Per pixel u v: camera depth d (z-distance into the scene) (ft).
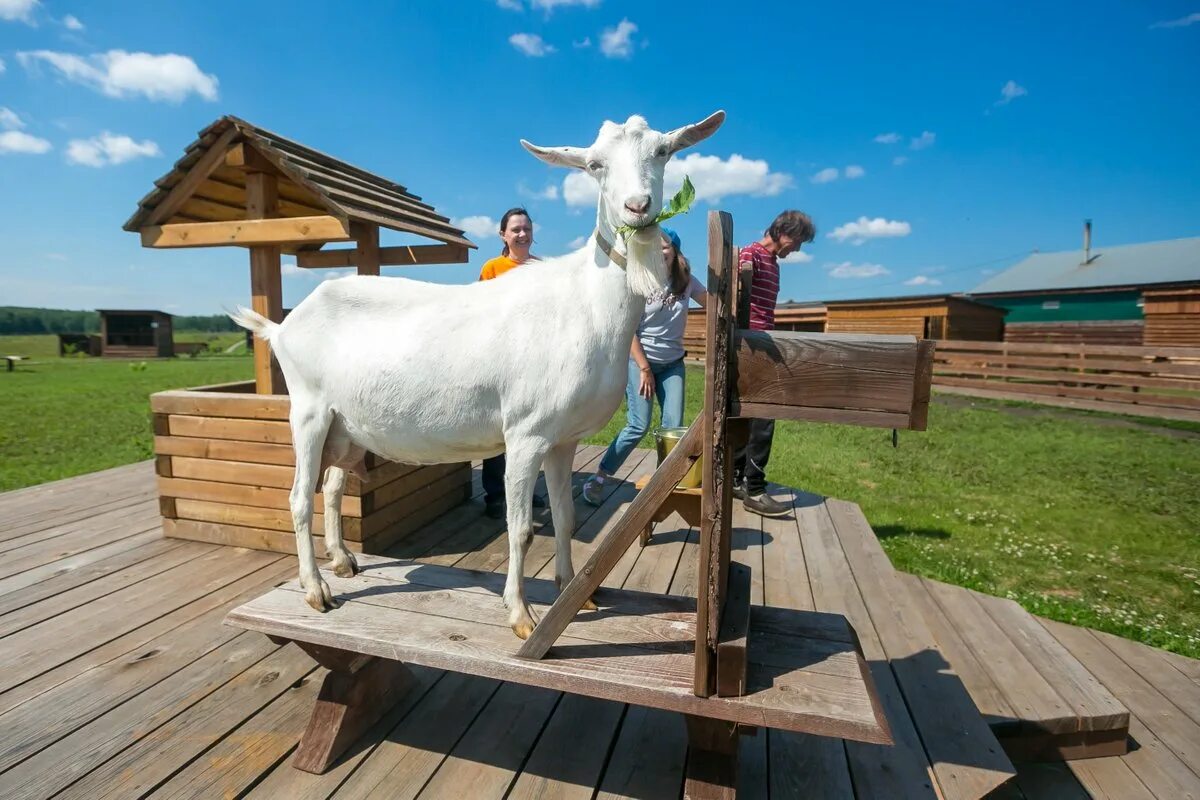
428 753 7.28
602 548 6.28
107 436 29.32
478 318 7.48
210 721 7.63
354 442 8.53
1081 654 11.36
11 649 9.03
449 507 15.11
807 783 7.00
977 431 33.88
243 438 12.35
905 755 7.47
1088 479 23.71
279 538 12.48
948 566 14.83
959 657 10.23
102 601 10.50
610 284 7.07
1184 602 13.48
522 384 7.20
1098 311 80.33
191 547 12.85
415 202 16.84
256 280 13.41
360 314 7.91
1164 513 19.60
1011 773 7.20
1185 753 9.12
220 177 13.60
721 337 5.29
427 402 7.50
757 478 15.92
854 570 12.64
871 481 23.08
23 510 15.23
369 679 7.52
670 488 6.18
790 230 14.30
